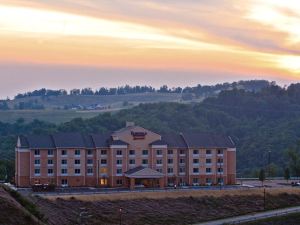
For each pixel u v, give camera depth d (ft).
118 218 495.00
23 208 398.83
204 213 538.06
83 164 615.16
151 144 631.15
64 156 609.42
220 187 610.24
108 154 622.13
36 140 609.01
